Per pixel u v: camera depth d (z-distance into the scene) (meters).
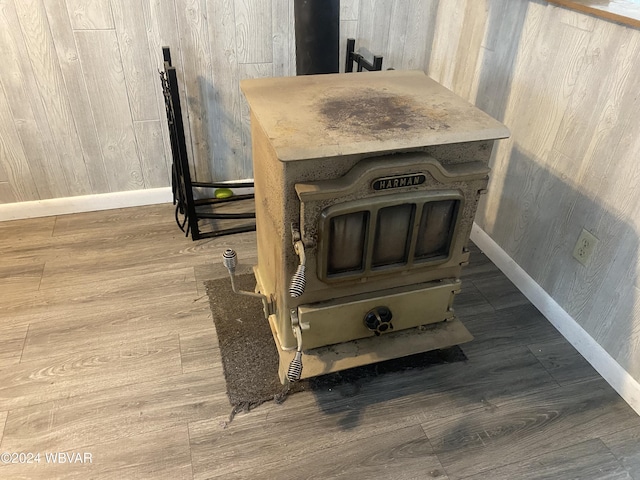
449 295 1.40
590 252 1.48
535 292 1.74
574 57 1.43
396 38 2.12
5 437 1.26
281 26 1.96
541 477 1.22
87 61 1.85
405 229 1.21
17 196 2.07
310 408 1.38
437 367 1.51
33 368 1.45
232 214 2.07
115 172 2.13
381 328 1.31
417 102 1.27
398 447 1.28
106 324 1.61
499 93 1.78
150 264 1.89
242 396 1.39
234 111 2.11
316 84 1.36
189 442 1.27
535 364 1.54
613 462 1.26
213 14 1.87
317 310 1.26
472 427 1.34
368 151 1.04
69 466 1.21
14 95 1.84
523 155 1.71
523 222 1.77
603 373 1.49
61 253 1.92
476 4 1.81
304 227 1.11
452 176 1.16
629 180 1.31
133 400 1.37
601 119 1.37
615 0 1.44
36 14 1.71
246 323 1.64
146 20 1.82
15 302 1.68
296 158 1.00
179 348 1.54
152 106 2.01
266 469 1.22
